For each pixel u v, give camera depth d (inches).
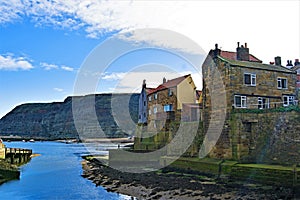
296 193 882.1
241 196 890.7
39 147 4387.3
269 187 973.8
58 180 1395.2
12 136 7106.3
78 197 1035.9
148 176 1347.2
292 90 1512.1
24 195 1084.5
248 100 1370.6
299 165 1067.9
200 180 1172.5
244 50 1561.3
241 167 1105.4
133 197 992.9
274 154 1159.0
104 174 1501.0
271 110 1191.6
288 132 1125.1
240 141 1235.9
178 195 960.9
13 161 1972.2
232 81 1337.4
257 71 1408.7
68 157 2711.6
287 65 2062.0
